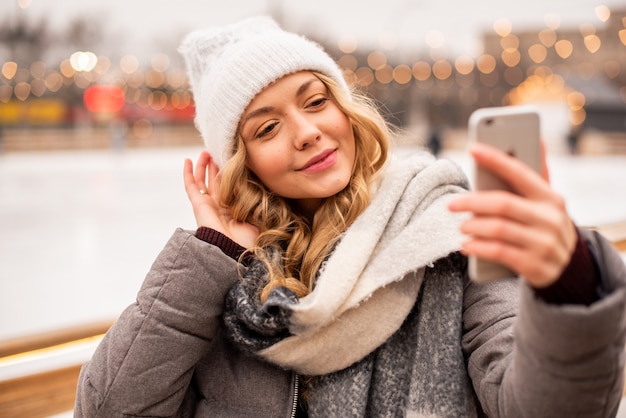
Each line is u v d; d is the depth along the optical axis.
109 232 4.91
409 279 0.68
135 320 0.72
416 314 0.72
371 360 0.70
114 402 0.70
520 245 0.40
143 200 6.91
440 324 0.67
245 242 0.80
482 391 0.60
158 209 6.25
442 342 0.67
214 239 0.76
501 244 0.41
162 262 0.74
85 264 3.69
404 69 15.41
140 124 17.22
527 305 0.45
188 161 0.89
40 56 13.32
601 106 17.14
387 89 17.53
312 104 0.74
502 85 18.38
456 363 0.66
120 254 4.02
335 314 0.65
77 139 14.84
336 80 0.77
